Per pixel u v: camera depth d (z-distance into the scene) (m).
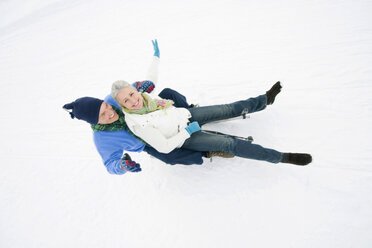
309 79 2.41
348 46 2.56
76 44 4.87
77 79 3.88
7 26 7.01
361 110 2.04
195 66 3.09
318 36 2.82
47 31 5.92
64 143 2.88
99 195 2.25
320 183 1.77
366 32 2.62
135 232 1.94
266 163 1.96
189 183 2.05
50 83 4.04
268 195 1.82
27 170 2.71
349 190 1.69
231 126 2.24
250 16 3.58
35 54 5.14
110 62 3.93
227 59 3.02
